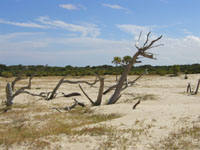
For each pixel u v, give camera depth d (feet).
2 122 40.11
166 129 28.68
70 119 41.81
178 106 50.34
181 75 194.08
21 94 85.87
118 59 141.08
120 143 23.53
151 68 276.21
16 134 28.86
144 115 40.24
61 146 22.76
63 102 69.67
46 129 31.78
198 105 51.44
